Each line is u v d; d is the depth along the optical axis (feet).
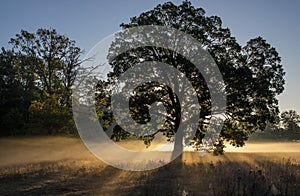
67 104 146.51
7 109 141.90
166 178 54.70
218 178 48.24
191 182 49.60
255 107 91.71
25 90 154.40
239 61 95.40
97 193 43.62
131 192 43.21
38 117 115.85
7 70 151.53
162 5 98.12
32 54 157.79
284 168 57.62
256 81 91.09
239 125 95.86
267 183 42.24
